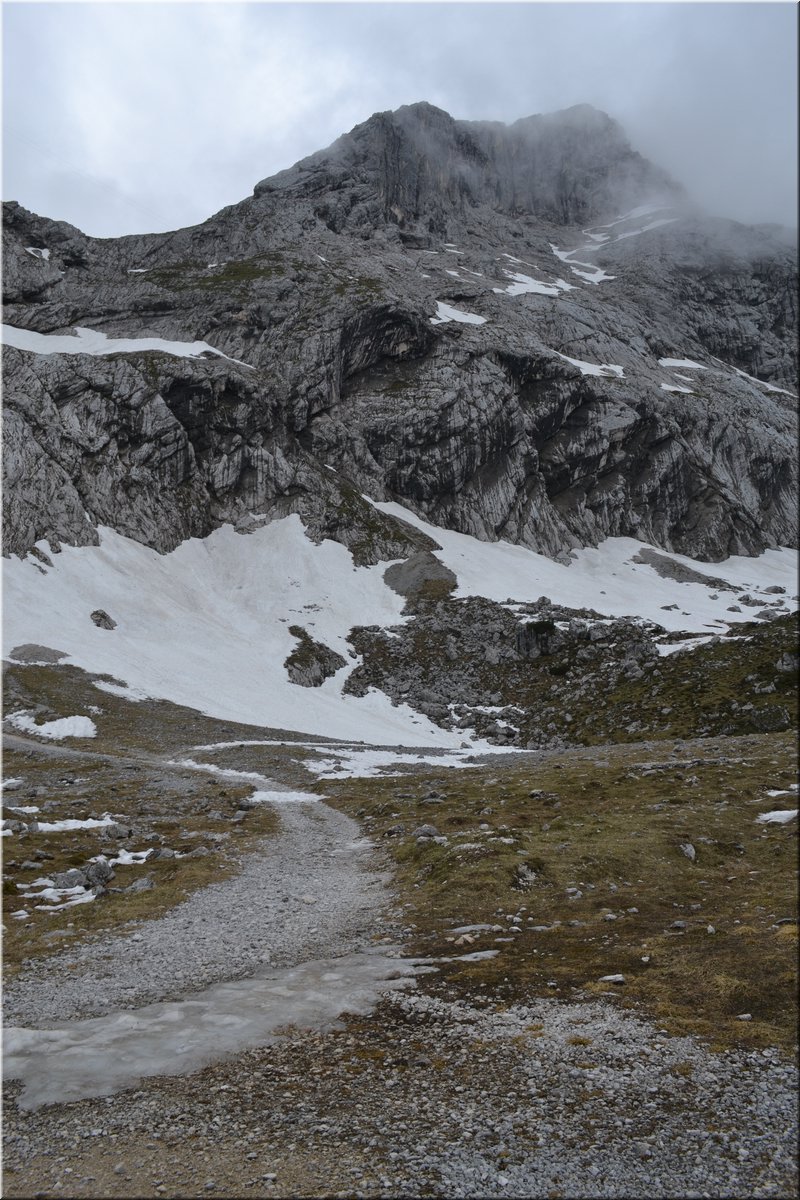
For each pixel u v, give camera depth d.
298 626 142.88
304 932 26.98
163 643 127.19
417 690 124.12
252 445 180.50
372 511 183.62
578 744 97.38
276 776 73.81
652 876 34.00
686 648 114.88
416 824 48.84
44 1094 14.58
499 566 178.50
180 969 22.97
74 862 39.69
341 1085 14.76
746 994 18.77
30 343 190.50
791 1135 12.76
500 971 21.52
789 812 45.47
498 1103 13.98
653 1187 11.35
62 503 147.50
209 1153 12.38
